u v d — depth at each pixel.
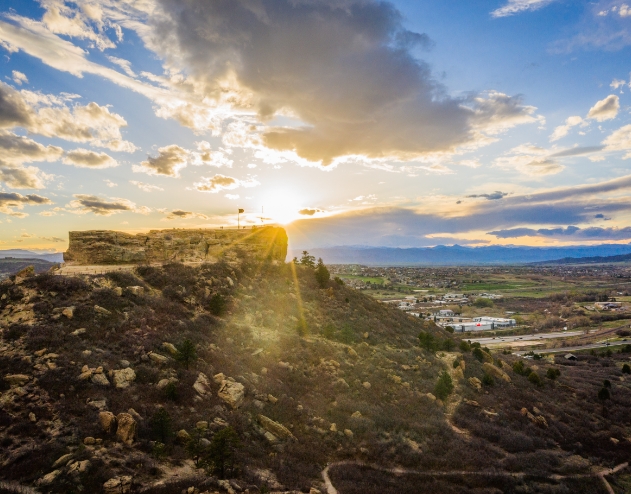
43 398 27.14
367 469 32.03
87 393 28.75
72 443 24.14
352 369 49.03
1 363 29.67
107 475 22.00
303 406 38.66
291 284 77.75
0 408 25.42
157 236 78.06
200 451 26.62
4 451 22.59
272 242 93.62
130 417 26.38
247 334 50.78
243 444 29.94
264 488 24.97
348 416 38.97
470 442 38.31
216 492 23.31
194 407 31.89
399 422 39.41
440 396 47.53
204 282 61.25
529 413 47.78
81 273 53.06
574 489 35.09
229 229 92.19
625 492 36.75
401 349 62.97
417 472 32.44
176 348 39.34
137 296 48.22
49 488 20.66
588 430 47.44
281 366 45.34
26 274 46.12
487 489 31.66
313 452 32.38
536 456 38.47
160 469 24.31
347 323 66.19
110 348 35.94
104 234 69.88
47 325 35.78
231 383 36.56
